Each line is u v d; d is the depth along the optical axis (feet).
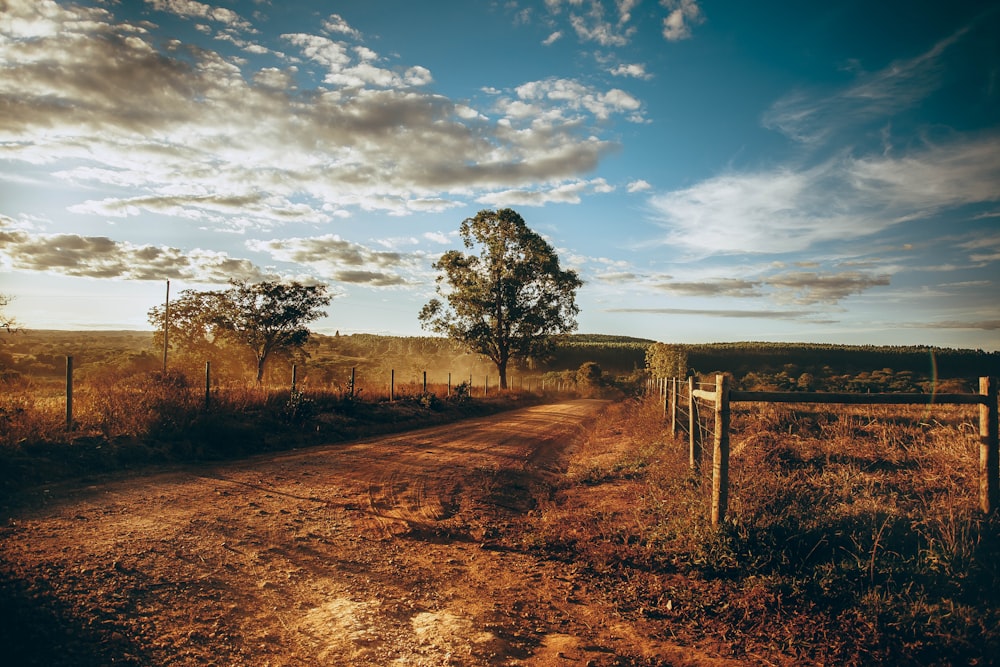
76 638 12.66
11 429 30.99
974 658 13.55
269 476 32.81
